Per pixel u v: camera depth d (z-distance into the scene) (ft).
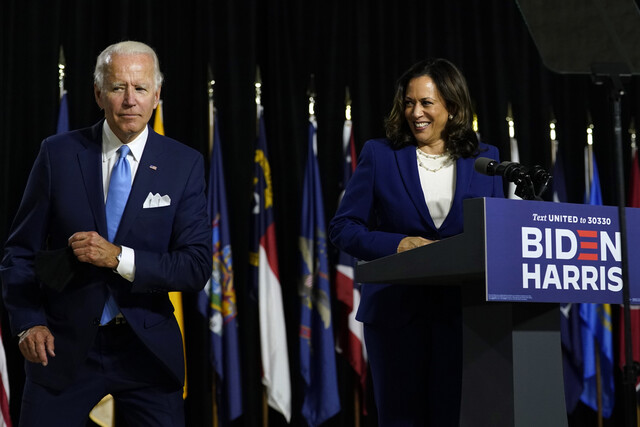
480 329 9.84
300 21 27.12
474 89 28.58
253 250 25.34
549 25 13.52
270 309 24.50
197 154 13.15
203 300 24.48
